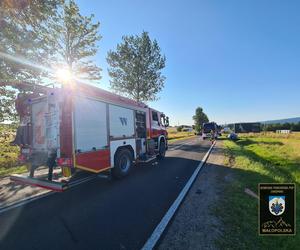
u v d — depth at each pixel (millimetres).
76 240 3660
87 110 6520
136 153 9305
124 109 8516
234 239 3596
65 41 17531
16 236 3818
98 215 4652
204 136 33719
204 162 11211
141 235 3779
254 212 4590
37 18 9727
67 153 5883
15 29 9133
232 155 13500
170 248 3359
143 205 5176
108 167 7301
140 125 9938
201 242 3506
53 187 5527
